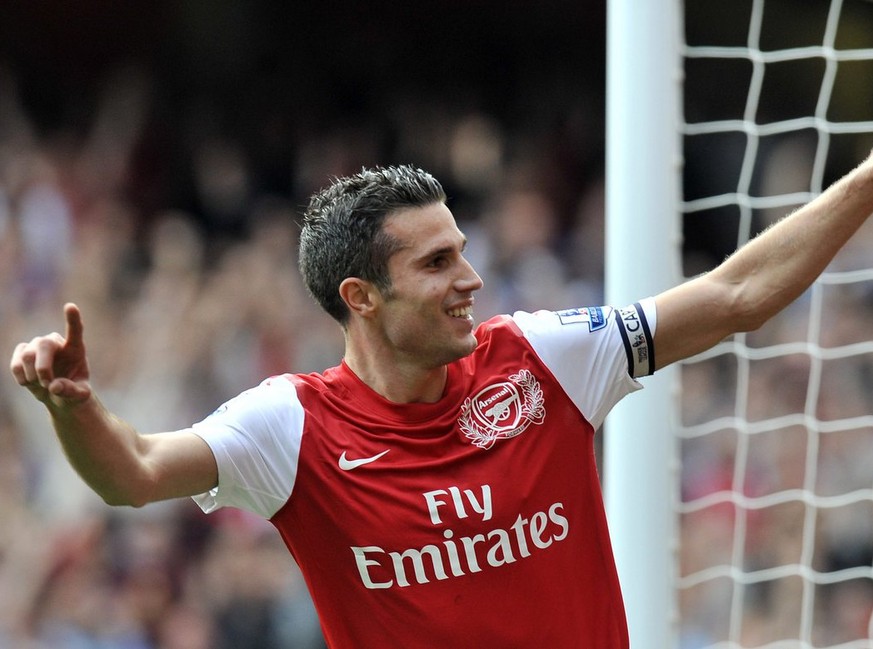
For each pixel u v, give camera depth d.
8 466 26.11
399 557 8.41
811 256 8.52
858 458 25.19
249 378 27.70
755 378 25.81
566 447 8.67
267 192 34.22
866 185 8.42
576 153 35.81
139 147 34.38
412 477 8.48
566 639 8.46
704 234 32.25
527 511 8.48
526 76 36.88
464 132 35.59
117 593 24.33
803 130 32.59
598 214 33.88
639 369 8.82
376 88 36.62
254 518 24.66
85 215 31.89
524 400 8.67
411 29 36.91
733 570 13.36
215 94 35.66
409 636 8.42
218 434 8.45
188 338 28.12
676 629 11.16
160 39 35.97
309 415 8.63
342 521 8.48
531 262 31.64
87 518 25.06
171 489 8.23
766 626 22.47
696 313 8.73
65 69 35.47
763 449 24.98
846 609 22.89
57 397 7.44
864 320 26.77
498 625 8.37
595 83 36.78
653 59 11.05
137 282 30.30
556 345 8.78
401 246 8.57
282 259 30.67
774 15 32.94
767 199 12.82
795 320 26.55
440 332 8.54
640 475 11.07
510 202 33.59
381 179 8.75
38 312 29.22
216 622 24.00
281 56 36.31
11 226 30.72
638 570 11.05
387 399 8.71
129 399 27.47
